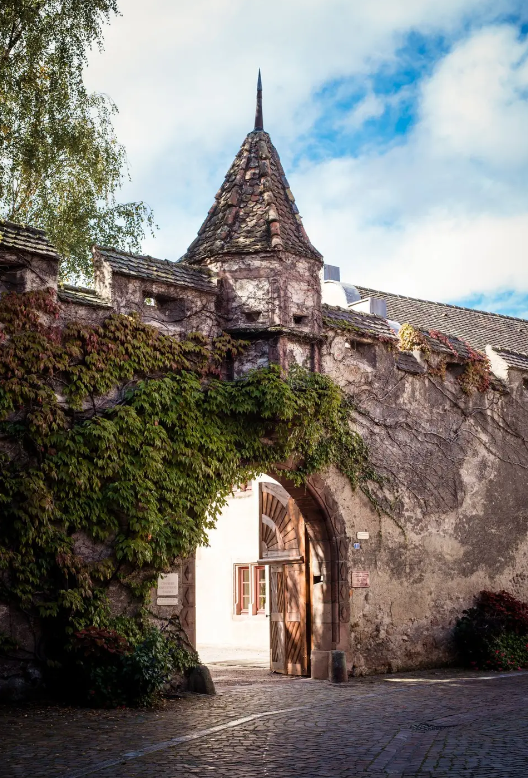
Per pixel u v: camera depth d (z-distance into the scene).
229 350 14.67
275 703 11.99
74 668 11.71
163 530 12.95
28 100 15.62
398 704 11.90
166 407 13.45
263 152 16.39
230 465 14.08
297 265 15.23
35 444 12.03
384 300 23.70
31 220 20.17
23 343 12.14
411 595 16.88
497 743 9.11
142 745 8.96
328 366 15.91
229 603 26.45
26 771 7.79
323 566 15.73
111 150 19.72
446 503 17.97
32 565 11.77
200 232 15.92
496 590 18.80
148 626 12.81
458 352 18.75
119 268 13.45
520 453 20.02
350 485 16.12
